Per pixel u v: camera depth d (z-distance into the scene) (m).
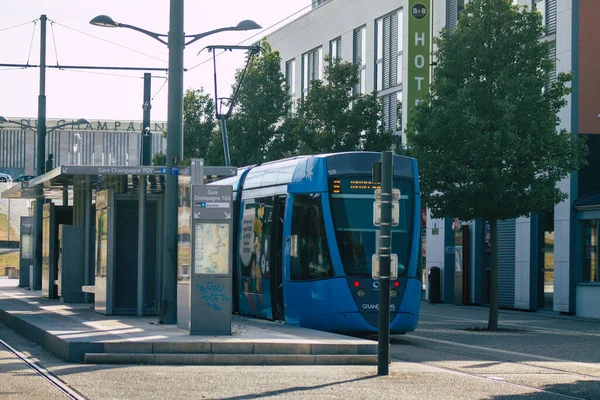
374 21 46.31
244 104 43.75
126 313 22.72
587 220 32.16
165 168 21.17
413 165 21.12
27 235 41.19
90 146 130.38
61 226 27.91
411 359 17.25
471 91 24.55
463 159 24.83
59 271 28.61
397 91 44.09
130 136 130.62
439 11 41.22
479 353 18.73
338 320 19.94
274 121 43.84
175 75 20.17
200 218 17.41
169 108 20.16
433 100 25.61
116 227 22.83
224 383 12.88
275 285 22.09
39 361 15.33
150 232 22.77
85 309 24.94
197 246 17.39
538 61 25.03
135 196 22.95
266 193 23.12
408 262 20.47
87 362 15.04
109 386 12.32
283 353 15.80
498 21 24.92
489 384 13.63
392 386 13.00
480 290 38.38
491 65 24.94
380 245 14.62
